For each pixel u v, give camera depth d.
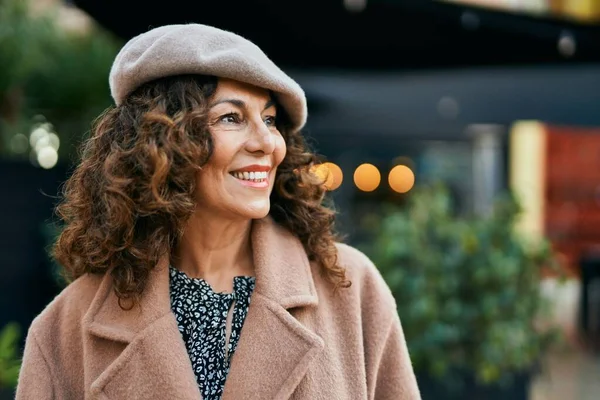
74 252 1.51
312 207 1.57
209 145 1.35
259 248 1.51
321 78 3.95
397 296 3.25
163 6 3.26
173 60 1.33
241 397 1.37
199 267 1.50
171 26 1.41
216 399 1.42
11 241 4.66
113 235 1.43
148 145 1.33
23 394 1.49
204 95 1.36
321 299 1.52
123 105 1.43
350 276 1.57
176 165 1.34
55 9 5.25
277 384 1.39
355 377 1.48
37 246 4.73
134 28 3.36
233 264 1.53
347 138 5.29
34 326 1.55
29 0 4.89
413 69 3.92
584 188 7.23
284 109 1.49
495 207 3.56
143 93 1.40
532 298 3.37
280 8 3.30
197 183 1.39
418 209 3.61
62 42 5.29
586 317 5.67
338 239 1.76
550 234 7.15
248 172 1.40
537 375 3.33
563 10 6.29
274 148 1.40
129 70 1.37
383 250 3.42
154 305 1.44
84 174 1.47
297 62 3.86
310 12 3.34
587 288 5.70
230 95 1.37
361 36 3.60
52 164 5.22
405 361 1.61
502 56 3.82
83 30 5.54
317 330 1.48
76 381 1.51
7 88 4.83
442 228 3.47
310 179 1.58
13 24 4.62
